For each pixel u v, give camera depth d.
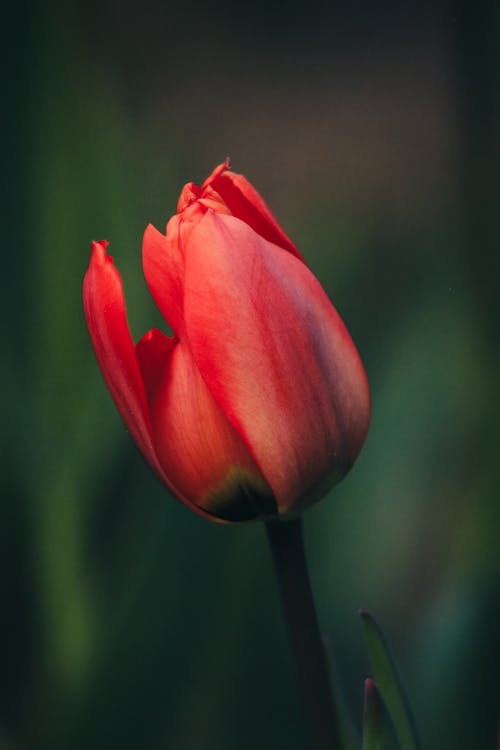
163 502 0.72
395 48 1.35
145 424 0.55
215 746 0.70
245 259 0.54
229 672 0.70
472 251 0.69
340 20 1.44
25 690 0.72
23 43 0.75
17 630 0.73
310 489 0.55
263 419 0.54
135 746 0.70
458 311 0.70
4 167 0.75
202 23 1.61
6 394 0.75
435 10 1.28
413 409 0.71
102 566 0.73
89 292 0.55
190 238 0.54
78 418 0.75
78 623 0.72
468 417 0.70
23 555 0.74
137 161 0.78
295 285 0.54
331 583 0.71
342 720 0.60
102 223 0.76
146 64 1.33
